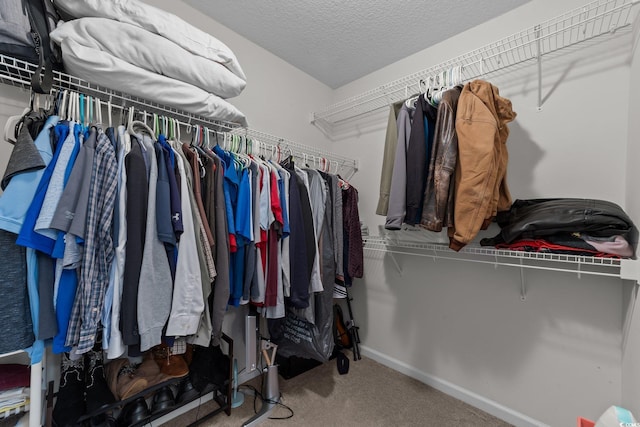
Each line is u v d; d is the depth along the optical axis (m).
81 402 1.04
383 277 2.09
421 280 1.87
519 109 1.49
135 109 1.15
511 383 1.48
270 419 1.44
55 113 0.94
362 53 1.98
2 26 0.81
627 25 1.20
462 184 1.09
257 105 1.92
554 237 1.14
